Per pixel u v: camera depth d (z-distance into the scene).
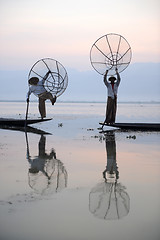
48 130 15.99
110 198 5.38
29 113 32.56
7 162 8.10
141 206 5.01
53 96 15.57
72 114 32.44
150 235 4.06
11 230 4.18
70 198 5.38
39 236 4.03
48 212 4.76
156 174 6.97
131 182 6.36
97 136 13.38
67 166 7.73
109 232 4.14
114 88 15.45
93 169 7.42
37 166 7.66
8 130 15.98
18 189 5.84
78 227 4.27
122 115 30.75
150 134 14.21
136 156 8.98
